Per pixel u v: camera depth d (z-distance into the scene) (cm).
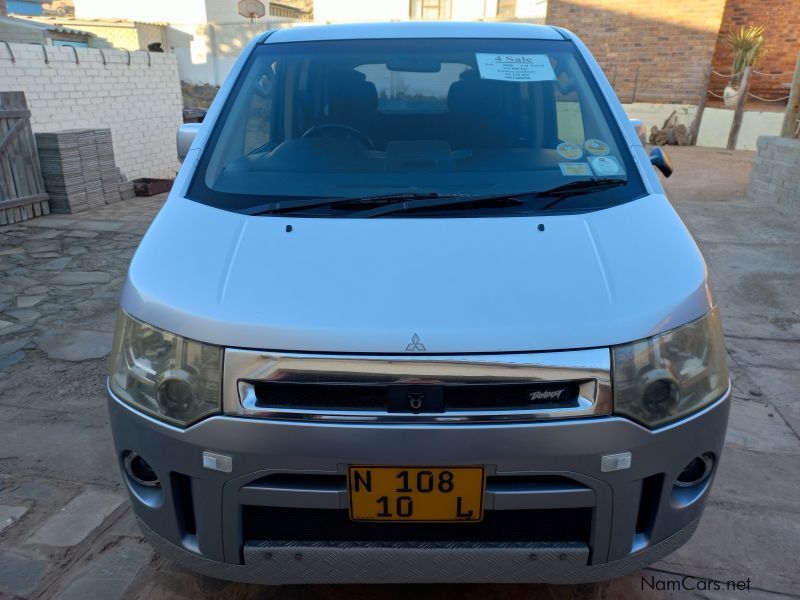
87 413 338
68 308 489
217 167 227
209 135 237
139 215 800
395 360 153
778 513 258
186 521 175
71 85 872
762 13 1471
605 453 156
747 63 1417
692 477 179
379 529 166
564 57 267
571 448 155
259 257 180
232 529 165
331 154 237
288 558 167
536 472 157
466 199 210
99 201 847
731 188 873
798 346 409
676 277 175
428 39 271
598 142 240
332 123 254
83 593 220
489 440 153
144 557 236
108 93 936
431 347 154
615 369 156
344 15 2084
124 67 962
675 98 1396
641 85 1414
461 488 157
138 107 1002
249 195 214
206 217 201
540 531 166
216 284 171
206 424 158
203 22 2123
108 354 410
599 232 191
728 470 285
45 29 1450
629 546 168
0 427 323
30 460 296
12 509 262
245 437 156
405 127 252
